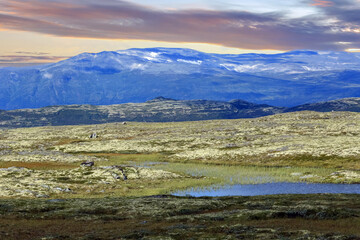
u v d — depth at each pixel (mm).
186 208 50219
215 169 107250
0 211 48250
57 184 79625
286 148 129375
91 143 182125
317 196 58844
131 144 173125
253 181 86312
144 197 63969
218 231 36219
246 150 135250
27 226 40312
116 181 86625
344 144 125938
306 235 32688
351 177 84188
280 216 43875
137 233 35500
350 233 33531
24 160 125625
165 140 176875
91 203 55031
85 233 36688
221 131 192500
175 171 103375
